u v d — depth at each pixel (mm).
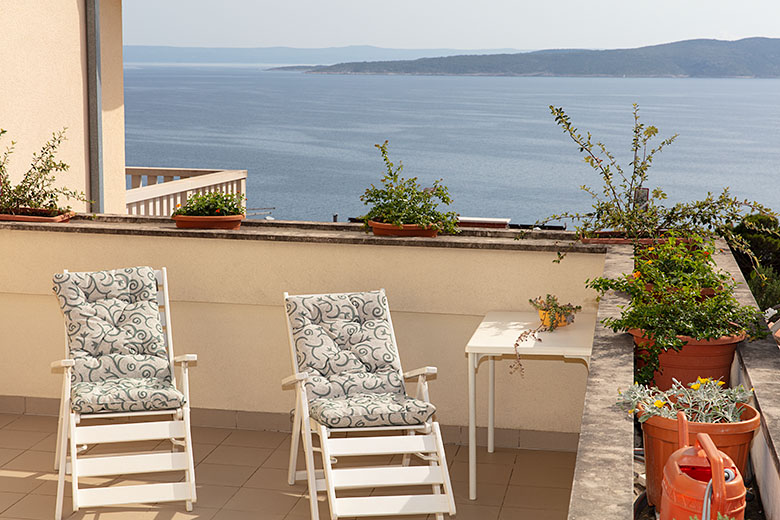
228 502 4160
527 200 46219
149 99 99500
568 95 99562
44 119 6098
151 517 3990
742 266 5520
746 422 2062
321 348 4168
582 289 4570
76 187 6477
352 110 87688
